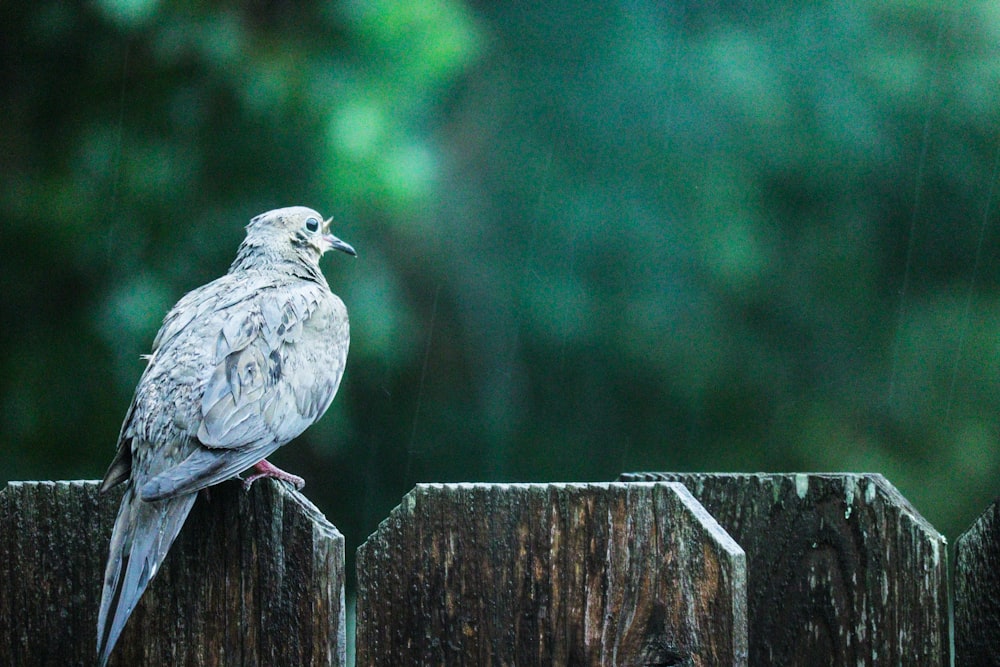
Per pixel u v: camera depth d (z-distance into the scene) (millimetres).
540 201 13023
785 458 13367
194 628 4762
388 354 12688
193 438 5461
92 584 5035
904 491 13469
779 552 5070
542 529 4367
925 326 13430
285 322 6273
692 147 12539
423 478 13195
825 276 13164
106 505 5070
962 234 13320
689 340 12875
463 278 13086
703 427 13344
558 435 13328
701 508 4172
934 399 13594
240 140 11070
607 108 12773
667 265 12750
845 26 12438
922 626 4777
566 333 13000
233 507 4734
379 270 12141
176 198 11242
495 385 13227
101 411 11445
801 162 12500
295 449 13047
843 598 4941
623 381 13242
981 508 13734
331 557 4543
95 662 5004
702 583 4113
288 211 7562
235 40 10875
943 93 12828
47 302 11516
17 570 5102
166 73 11094
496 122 13094
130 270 11273
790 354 13273
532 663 4344
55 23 11023
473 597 4430
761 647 5066
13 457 11586
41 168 11383
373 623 4531
